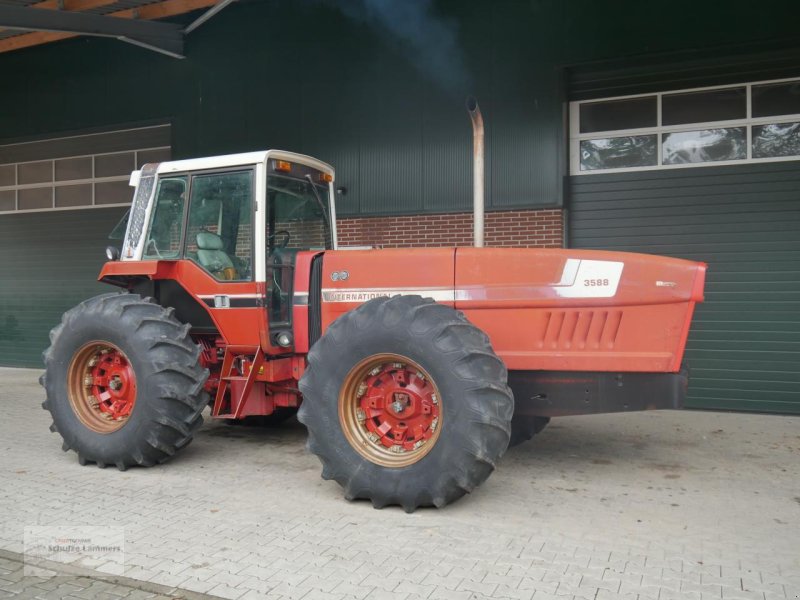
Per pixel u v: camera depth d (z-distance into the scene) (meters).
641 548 3.93
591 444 6.27
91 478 5.21
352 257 5.34
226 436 6.53
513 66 8.45
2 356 11.93
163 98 10.45
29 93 11.48
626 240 8.28
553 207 8.29
